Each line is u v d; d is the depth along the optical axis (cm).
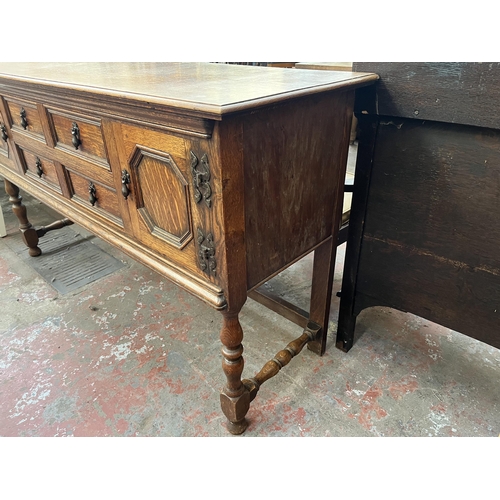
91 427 119
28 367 140
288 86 86
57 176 131
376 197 114
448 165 98
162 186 91
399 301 123
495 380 131
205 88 85
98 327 158
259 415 122
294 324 159
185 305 170
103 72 121
